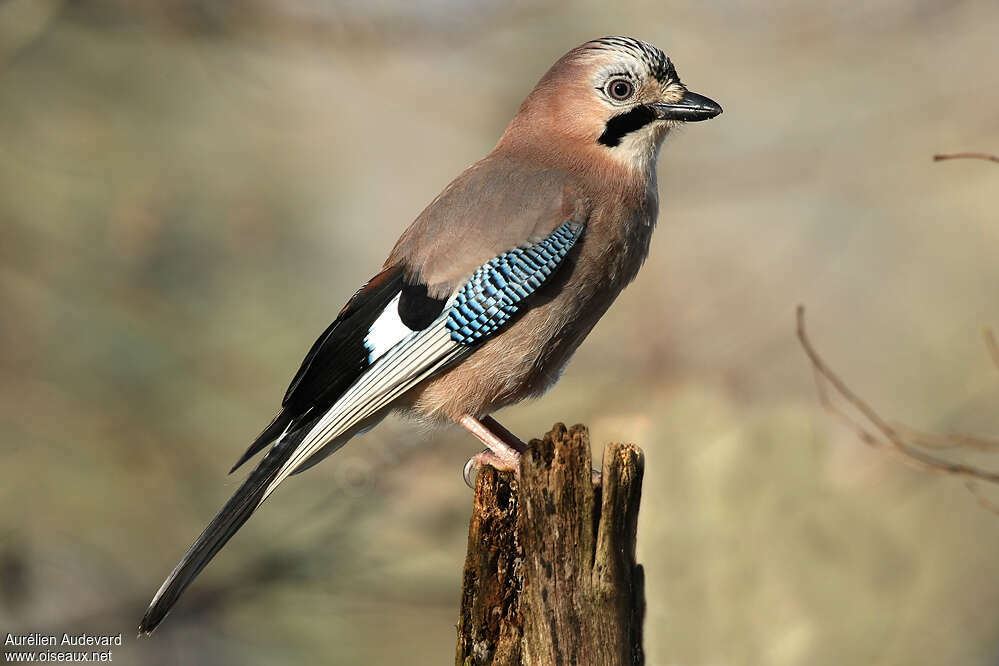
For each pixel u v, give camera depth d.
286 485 12.07
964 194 17.89
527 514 5.68
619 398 13.10
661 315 14.88
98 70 12.95
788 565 9.38
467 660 5.86
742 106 15.66
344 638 11.34
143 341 12.59
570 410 13.16
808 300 16.66
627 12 14.16
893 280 17.72
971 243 17.81
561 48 13.84
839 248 16.88
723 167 14.99
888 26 14.31
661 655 9.09
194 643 11.54
